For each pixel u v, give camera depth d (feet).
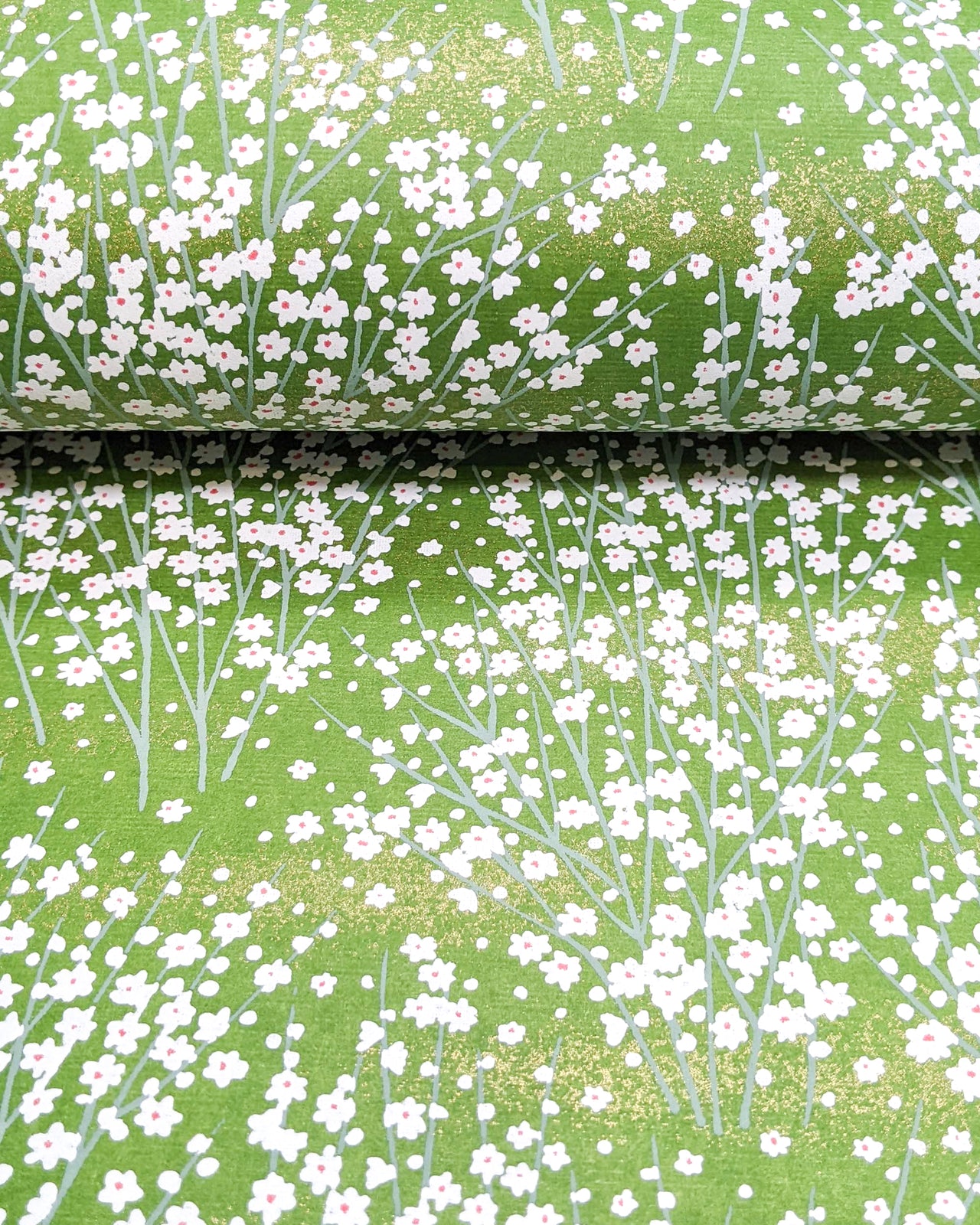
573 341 1.83
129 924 1.71
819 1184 1.64
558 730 1.79
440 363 1.84
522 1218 1.63
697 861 1.74
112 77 1.80
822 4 1.84
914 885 1.73
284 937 1.71
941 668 1.82
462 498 1.92
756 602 1.86
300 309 1.81
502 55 1.81
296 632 1.84
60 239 1.79
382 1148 1.65
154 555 1.88
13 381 1.85
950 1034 1.68
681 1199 1.63
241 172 1.79
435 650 1.83
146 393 1.86
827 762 1.78
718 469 1.94
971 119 1.81
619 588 1.86
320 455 1.95
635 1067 1.67
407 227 1.79
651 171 1.79
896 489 1.93
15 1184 1.63
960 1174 1.64
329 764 1.78
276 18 1.82
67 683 1.82
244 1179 1.64
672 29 1.82
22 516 1.90
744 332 1.83
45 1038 1.68
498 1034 1.68
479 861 1.74
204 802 1.76
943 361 1.85
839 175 1.80
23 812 1.76
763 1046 1.68
